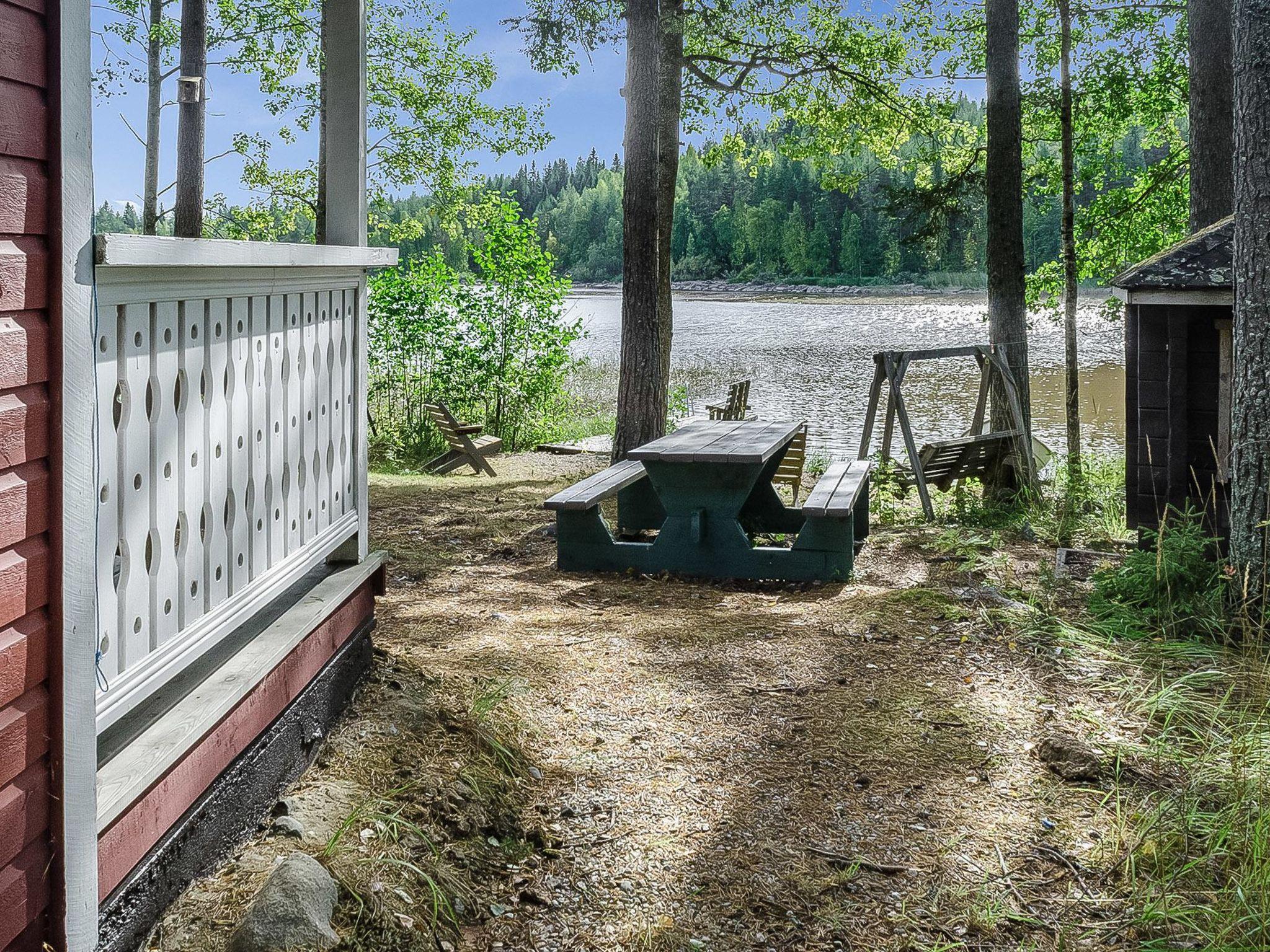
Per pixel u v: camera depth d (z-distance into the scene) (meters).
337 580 3.73
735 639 5.13
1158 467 6.48
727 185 100.25
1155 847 3.24
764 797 3.61
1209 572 5.44
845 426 16.56
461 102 16.83
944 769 3.83
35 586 1.94
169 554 2.51
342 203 3.94
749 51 15.00
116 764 2.29
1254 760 3.71
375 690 3.89
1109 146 14.74
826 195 90.94
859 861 3.24
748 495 6.47
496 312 14.53
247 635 3.12
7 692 1.86
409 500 9.31
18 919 1.92
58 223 1.96
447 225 17.78
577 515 6.64
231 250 2.62
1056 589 6.12
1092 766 3.77
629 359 10.87
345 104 3.90
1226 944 2.81
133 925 2.33
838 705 4.36
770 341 36.03
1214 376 6.28
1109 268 15.00
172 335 2.49
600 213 109.75
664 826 3.42
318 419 3.60
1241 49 5.02
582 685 4.41
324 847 2.86
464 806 3.26
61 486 1.99
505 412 14.75
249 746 2.91
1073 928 2.94
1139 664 4.83
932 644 5.09
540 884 3.07
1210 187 10.20
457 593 5.96
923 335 39.53
